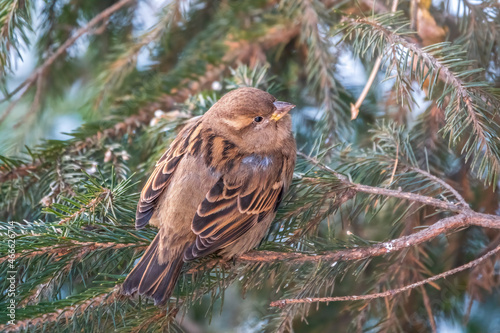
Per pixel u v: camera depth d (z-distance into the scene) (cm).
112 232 773
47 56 1217
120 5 1102
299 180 902
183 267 796
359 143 1120
